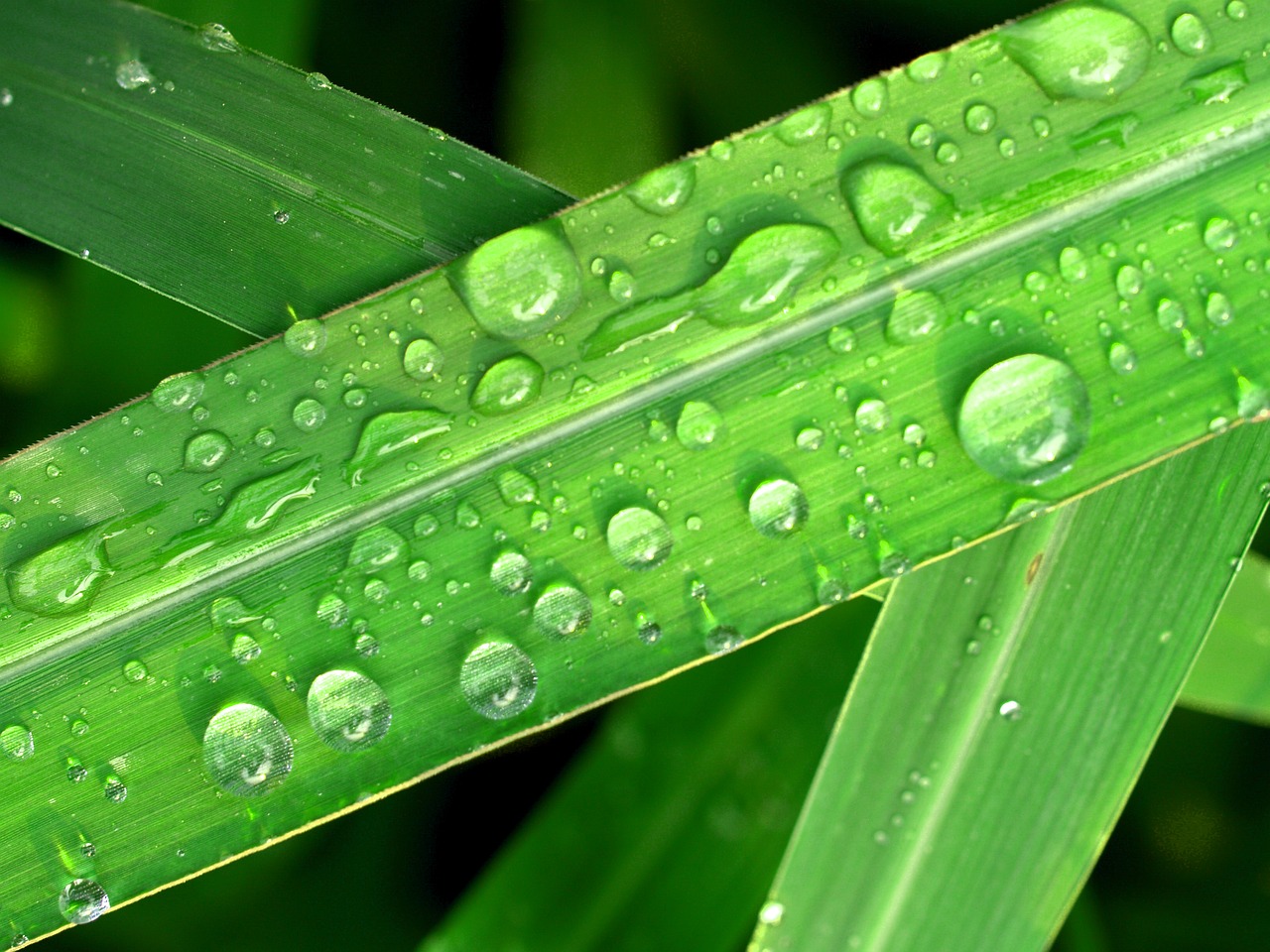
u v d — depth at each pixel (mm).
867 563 167
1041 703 172
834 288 167
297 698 168
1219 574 170
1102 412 166
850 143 167
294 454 168
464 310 168
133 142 172
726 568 167
